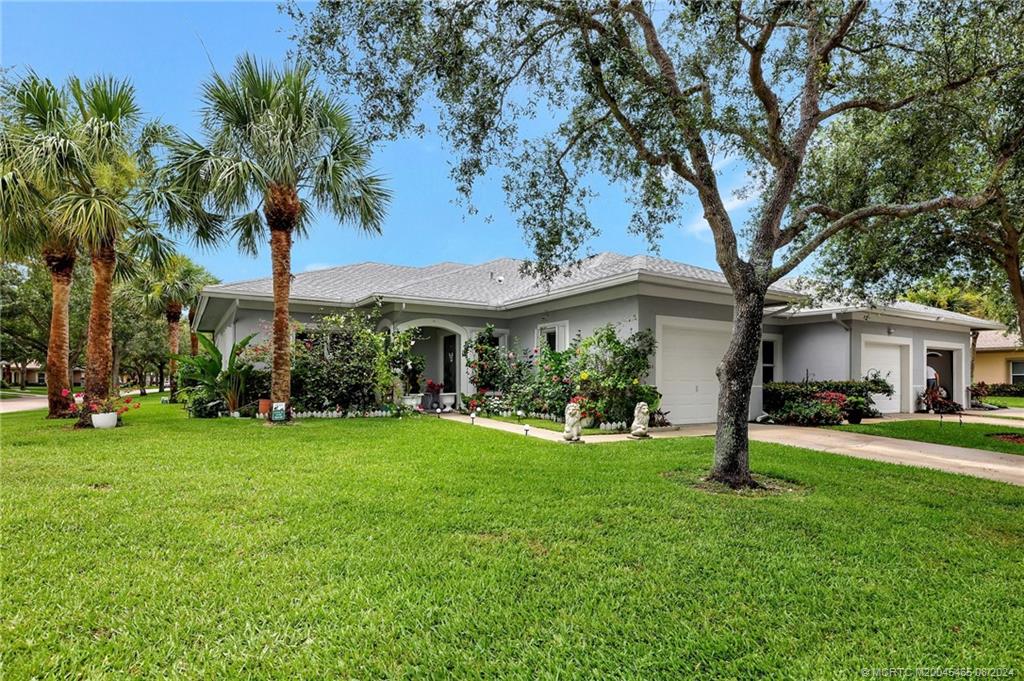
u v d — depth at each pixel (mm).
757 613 3104
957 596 3346
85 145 10570
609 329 11719
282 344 11914
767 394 14172
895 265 10664
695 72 7301
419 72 5996
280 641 2770
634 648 2736
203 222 12688
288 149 10672
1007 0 5742
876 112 7535
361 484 5977
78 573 3537
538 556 3928
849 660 2656
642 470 6898
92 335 11523
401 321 15320
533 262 8242
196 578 3473
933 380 17797
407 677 2508
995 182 6754
